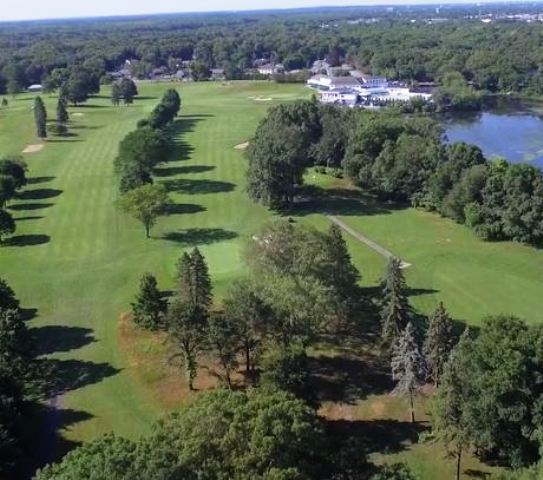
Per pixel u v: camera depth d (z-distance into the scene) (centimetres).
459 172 11019
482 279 8600
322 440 4084
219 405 4094
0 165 12525
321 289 6347
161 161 14100
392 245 9875
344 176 13438
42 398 6238
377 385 6316
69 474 3444
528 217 9612
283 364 5400
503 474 4088
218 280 8531
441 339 6053
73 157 15512
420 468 5166
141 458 3459
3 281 7175
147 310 7306
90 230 10669
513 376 4719
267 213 11431
